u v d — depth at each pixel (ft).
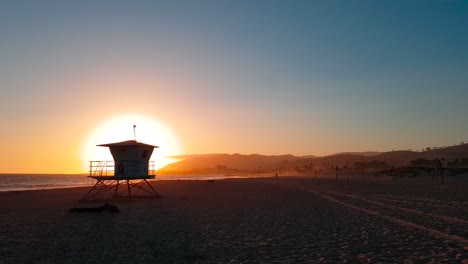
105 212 74.08
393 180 220.64
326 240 43.19
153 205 89.45
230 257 36.19
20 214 73.15
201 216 67.56
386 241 41.24
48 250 40.57
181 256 37.04
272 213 70.49
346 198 98.94
